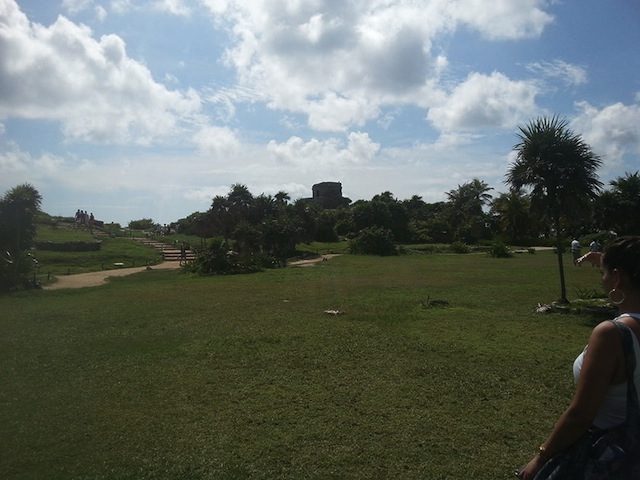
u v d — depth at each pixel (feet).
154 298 56.54
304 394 21.98
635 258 6.94
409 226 213.87
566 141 46.14
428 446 16.57
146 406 20.74
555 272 85.46
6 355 29.86
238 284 71.56
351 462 15.49
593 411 6.42
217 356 28.89
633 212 70.59
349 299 53.42
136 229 214.28
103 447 16.81
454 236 211.00
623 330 6.55
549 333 34.40
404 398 21.31
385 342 31.78
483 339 32.48
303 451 16.31
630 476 6.30
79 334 35.96
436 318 40.57
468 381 23.56
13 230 77.05
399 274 85.15
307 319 40.68
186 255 137.59
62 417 19.57
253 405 20.66
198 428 18.31
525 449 16.30
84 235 143.95
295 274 87.15
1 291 65.16
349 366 26.37
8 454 16.35
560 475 6.71
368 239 151.64
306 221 168.04
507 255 133.18
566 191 45.96
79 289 69.26
